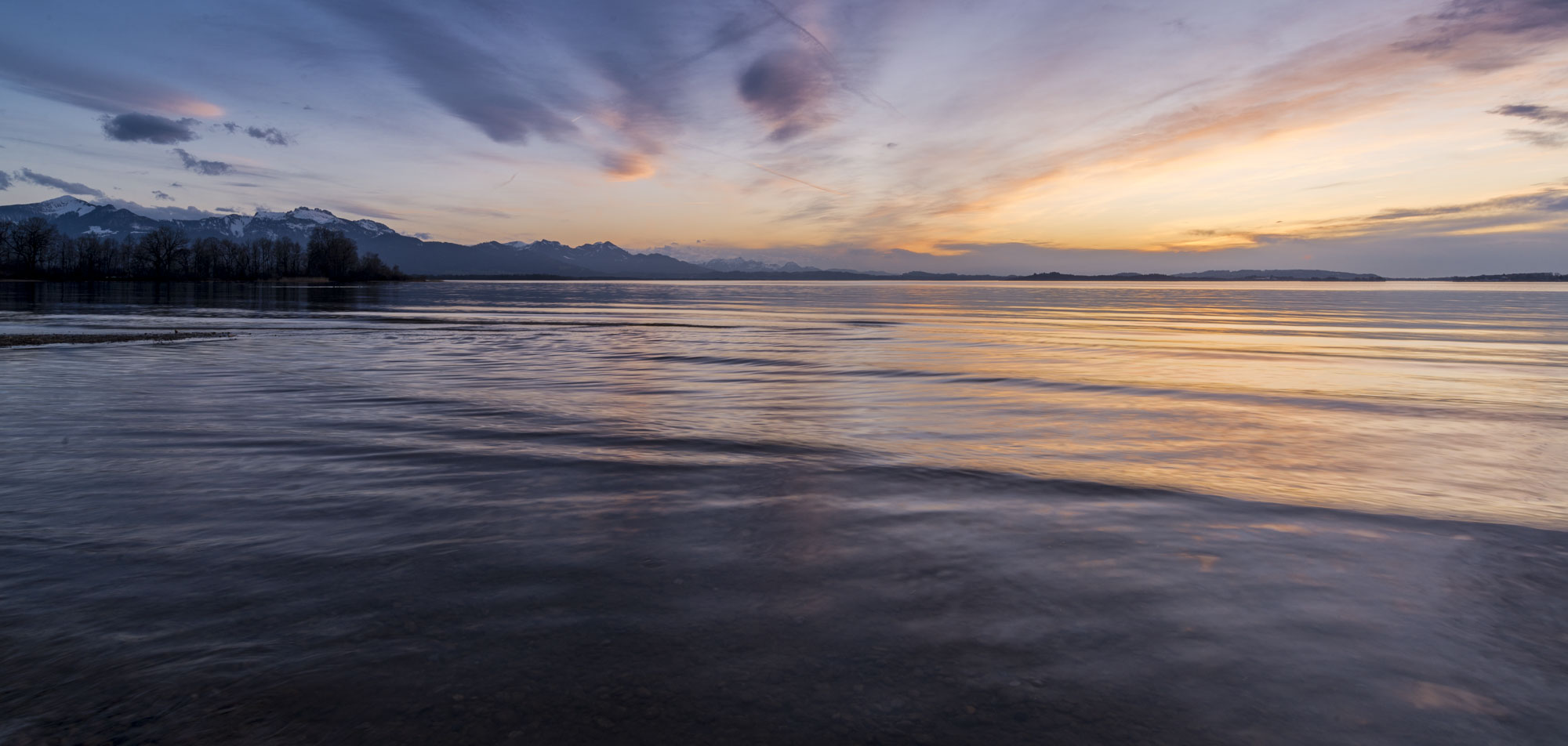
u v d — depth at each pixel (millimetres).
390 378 21938
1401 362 29562
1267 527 8320
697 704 4574
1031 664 5086
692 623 5703
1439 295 172500
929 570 6883
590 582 6523
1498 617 5895
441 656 5156
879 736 4250
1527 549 7590
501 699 4621
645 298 132750
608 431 14039
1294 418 16562
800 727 4336
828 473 10867
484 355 29844
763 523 8312
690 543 7602
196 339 34688
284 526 8086
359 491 9570
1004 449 12797
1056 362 28828
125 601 6051
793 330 48594
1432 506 9312
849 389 20656
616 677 4891
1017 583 6551
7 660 5055
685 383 21719
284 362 25938
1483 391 21328
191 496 9281
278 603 6020
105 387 19312
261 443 12648
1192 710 4516
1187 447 13219
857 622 5730
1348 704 4590
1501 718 4441
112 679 4820
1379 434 14664
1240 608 6023
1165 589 6418
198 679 4824
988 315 73375
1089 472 11109
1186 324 59062
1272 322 62062
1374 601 6195
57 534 7734
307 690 4707
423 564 6941
